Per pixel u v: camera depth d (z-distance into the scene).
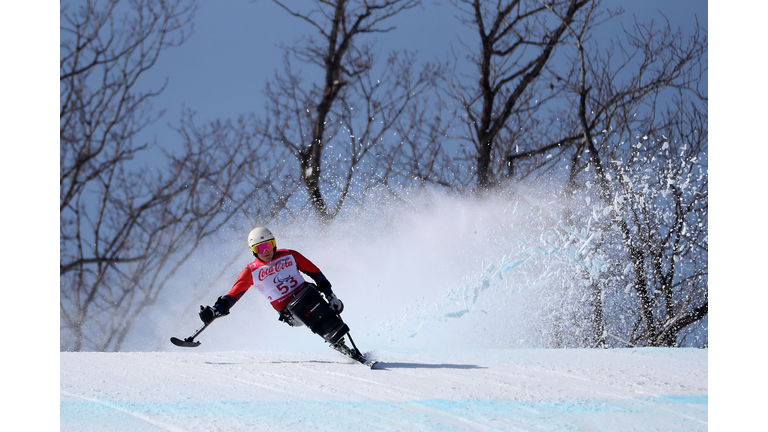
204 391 3.79
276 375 4.30
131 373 4.36
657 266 14.45
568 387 3.89
